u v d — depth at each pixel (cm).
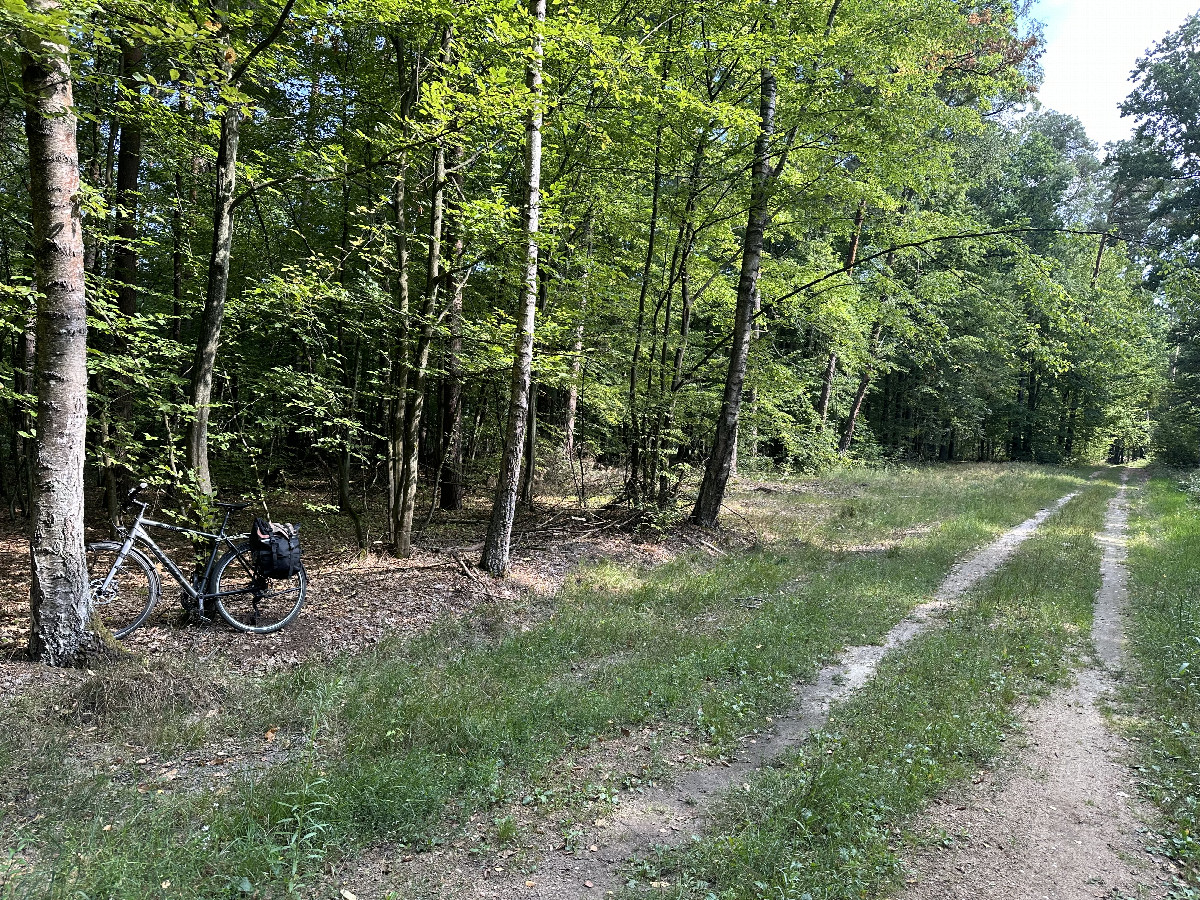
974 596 844
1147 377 3631
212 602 601
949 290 1697
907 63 1162
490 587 798
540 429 1551
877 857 316
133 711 425
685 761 423
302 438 1310
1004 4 1372
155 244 877
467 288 1168
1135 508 1864
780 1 1038
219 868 290
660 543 1130
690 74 1091
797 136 1194
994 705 511
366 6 742
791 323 1667
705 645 623
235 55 514
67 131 458
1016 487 2134
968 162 2283
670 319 1482
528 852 325
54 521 470
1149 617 753
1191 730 468
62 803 334
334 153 785
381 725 432
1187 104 2155
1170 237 2189
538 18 731
